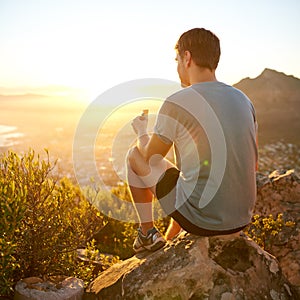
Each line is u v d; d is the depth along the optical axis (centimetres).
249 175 242
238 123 238
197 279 238
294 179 435
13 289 287
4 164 296
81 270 331
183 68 258
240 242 256
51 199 315
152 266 259
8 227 252
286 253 364
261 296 238
